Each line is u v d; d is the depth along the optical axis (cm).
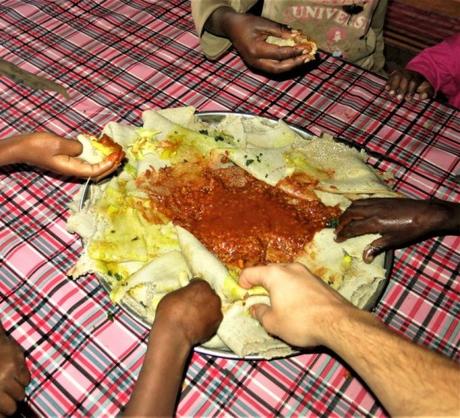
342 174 121
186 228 113
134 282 102
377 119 141
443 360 70
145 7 172
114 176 118
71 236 118
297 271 87
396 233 107
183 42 161
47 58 154
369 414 95
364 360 73
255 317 95
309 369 100
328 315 79
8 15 167
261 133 129
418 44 227
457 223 108
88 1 173
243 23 137
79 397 96
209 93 146
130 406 82
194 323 89
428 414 65
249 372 99
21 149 108
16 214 121
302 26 178
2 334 97
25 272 112
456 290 111
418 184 128
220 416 94
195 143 124
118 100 144
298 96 146
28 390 96
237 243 111
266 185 120
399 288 111
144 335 104
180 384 87
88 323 105
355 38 179
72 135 135
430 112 142
